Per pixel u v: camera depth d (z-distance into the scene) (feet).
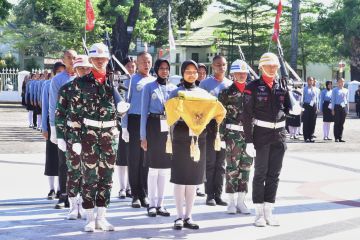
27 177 39.45
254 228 27.27
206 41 202.28
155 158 29.30
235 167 30.17
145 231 26.35
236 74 30.37
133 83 31.40
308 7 164.96
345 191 36.86
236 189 30.27
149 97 29.53
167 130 29.35
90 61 26.07
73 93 25.68
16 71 138.82
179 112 26.08
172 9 177.06
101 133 25.79
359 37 161.58
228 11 168.76
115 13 136.36
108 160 26.02
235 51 169.37
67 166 28.09
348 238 25.72
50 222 27.68
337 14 158.51
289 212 30.78
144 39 145.07
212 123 27.61
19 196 33.50
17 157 49.34
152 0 175.83
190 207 27.09
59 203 30.66
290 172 44.29
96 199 26.35
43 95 31.99
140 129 29.89
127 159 32.27
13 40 158.30
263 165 27.61
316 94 70.49
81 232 25.91
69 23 147.13
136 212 30.32
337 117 71.05
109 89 25.90
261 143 27.45
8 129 75.97
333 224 28.22
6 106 126.21
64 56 29.50
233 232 26.48
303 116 70.49
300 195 35.37
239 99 30.27
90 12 65.72
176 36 207.92
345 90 71.46
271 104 27.37
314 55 182.39
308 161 50.90
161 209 29.71
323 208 31.86
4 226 26.76
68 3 140.46
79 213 28.55
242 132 30.19
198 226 27.04
